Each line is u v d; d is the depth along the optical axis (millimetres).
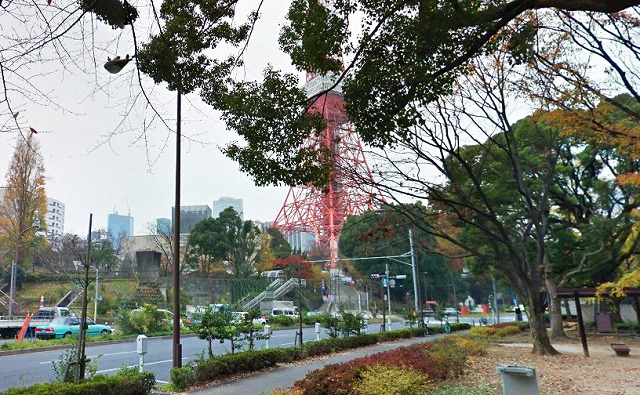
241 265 46969
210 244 45219
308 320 32938
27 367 12578
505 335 24078
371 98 5996
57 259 34719
